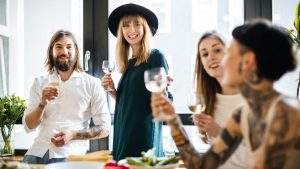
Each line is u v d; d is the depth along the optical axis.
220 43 1.51
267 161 0.75
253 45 0.79
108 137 2.81
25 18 3.06
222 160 1.07
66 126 2.29
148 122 1.96
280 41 0.79
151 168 1.14
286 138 0.72
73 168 1.31
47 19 3.02
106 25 2.84
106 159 1.60
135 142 1.94
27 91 3.07
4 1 3.11
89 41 2.86
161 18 2.78
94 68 2.86
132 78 2.03
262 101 0.83
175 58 2.76
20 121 2.90
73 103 2.33
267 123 0.81
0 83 3.10
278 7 2.56
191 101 1.49
